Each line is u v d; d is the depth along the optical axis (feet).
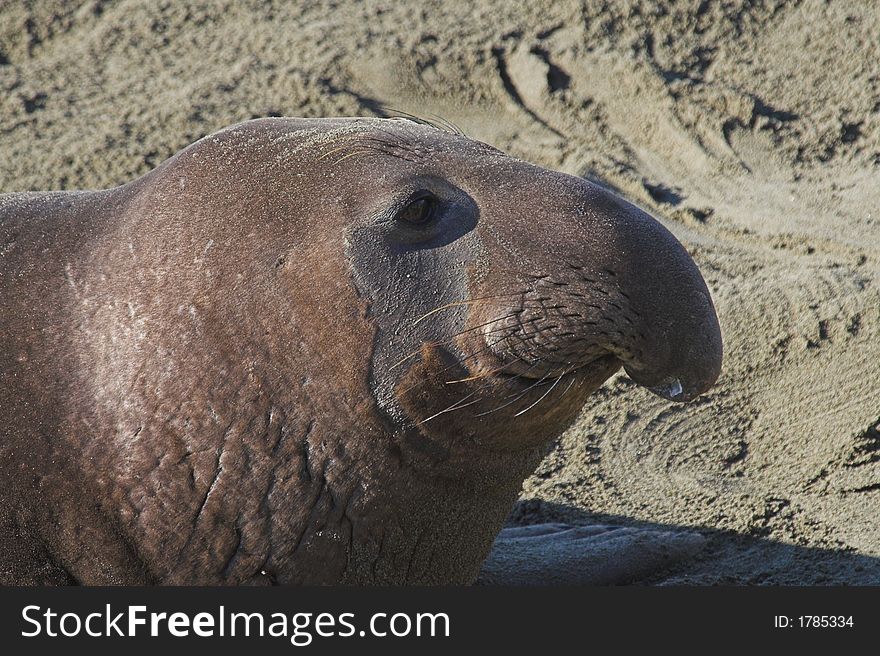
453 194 32.19
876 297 53.98
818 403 50.11
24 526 30.86
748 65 74.28
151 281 31.55
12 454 30.86
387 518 32.32
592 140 70.08
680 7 77.77
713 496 46.44
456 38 77.82
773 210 62.95
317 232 31.22
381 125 33.71
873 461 46.91
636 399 52.06
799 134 68.95
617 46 75.72
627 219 32.30
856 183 64.39
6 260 32.73
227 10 83.76
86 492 31.07
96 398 31.24
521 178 32.76
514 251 31.55
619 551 42.75
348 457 31.35
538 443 34.12
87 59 79.97
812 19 76.74
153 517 31.14
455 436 32.09
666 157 68.54
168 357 31.04
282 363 30.91
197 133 71.87
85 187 67.46
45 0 84.69
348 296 30.83
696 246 60.70
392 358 30.99
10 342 31.65
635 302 31.58
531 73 74.49
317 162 32.22
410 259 31.27
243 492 31.09
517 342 31.27
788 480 46.80
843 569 41.22
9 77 78.28
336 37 79.36
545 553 42.65
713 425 50.24
